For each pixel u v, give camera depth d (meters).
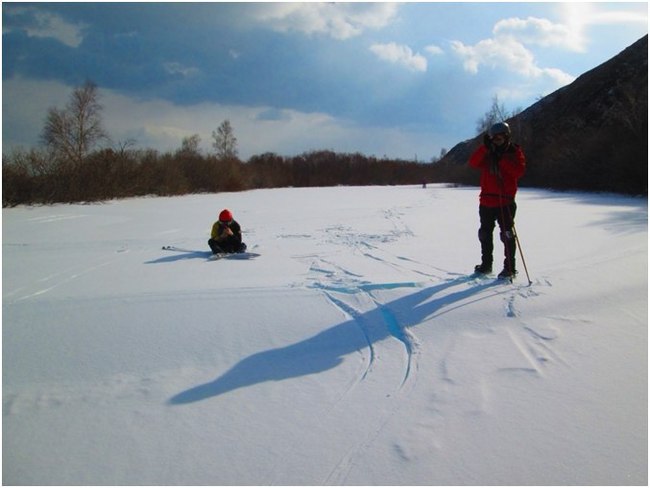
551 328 4.29
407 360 3.76
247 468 2.52
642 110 25.89
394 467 2.50
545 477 2.40
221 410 3.10
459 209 18.59
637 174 25.69
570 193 28.72
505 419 2.91
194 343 4.17
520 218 13.87
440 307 4.88
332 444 2.71
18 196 23.80
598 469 2.46
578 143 33.62
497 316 4.60
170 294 5.70
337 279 6.21
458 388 3.30
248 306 5.11
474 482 2.38
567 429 2.80
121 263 8.20
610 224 11.93
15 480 2.46
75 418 3.04
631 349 3.85
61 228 13.92
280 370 3.65
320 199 26.81
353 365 3.71
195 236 11.81
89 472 2.52
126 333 4.44
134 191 31.03
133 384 3.48
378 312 4.82
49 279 7.01
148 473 2.50
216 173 40.28
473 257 7.69
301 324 4.55
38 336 4.41
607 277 5.90
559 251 7.99
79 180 26.55
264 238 10.91
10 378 3.60
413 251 8.47
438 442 2.70
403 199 26.08
